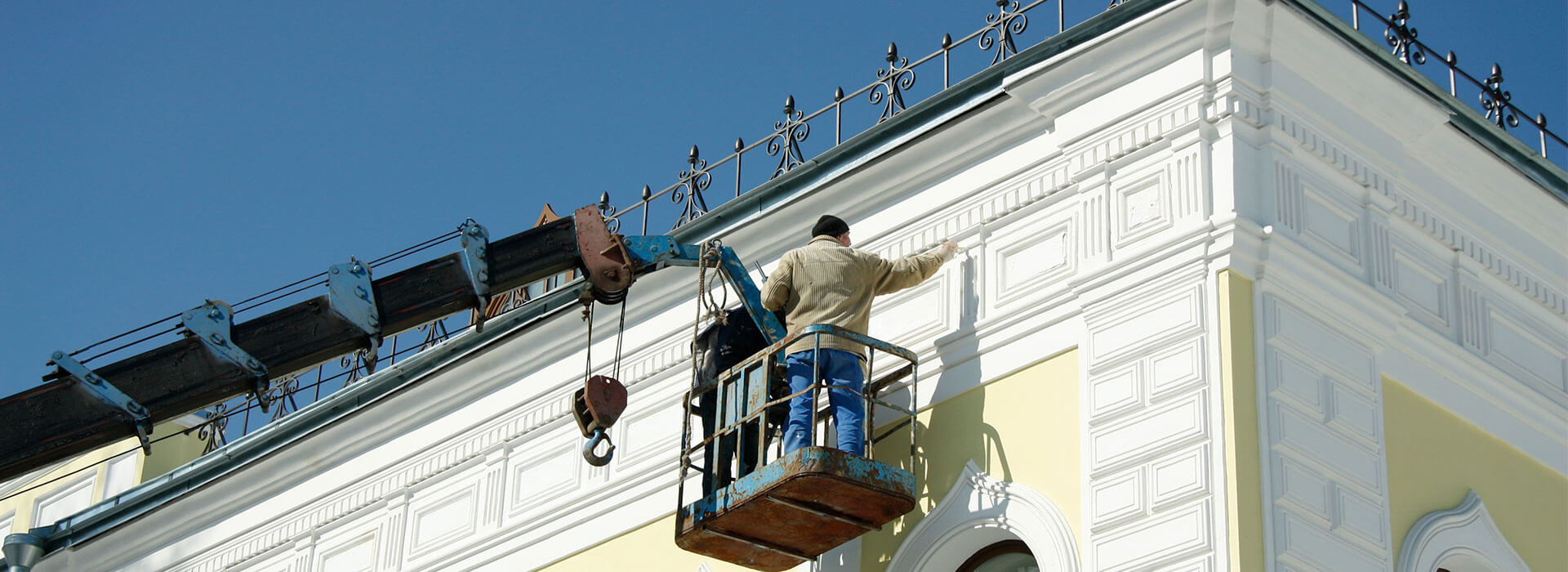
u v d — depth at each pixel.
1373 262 12.70
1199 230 12.03
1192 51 12.63
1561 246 14.43
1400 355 12.71
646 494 14.90
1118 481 11.72
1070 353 12.45
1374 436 12.07
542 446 16.02
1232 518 11.13
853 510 12.20
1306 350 11.94
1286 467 11.45
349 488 17.38
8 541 19.28
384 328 13.04
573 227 13.54
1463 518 12.48
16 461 12.38
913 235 13.82
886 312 13.72
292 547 17.62
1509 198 13.97
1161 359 11.88
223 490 18.31
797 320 12.77
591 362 15.84
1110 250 12.53
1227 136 12.28
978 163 13.66
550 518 15.55
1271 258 11.94
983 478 12.43
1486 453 13.06
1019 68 13.36
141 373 12.66
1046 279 12.84
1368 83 13.00
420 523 16.67
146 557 18.98
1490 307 13.66
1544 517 13.26
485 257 13.26
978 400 12.77
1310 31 12.60
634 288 15.47
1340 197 12.73
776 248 14.76
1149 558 11.36
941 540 12.43
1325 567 11.31
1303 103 12.70
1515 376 13.57
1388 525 11.84
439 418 16.95
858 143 14.15
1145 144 12.62
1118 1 13.14
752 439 12.96
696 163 15.58
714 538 12.63
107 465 20.75
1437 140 13.41
